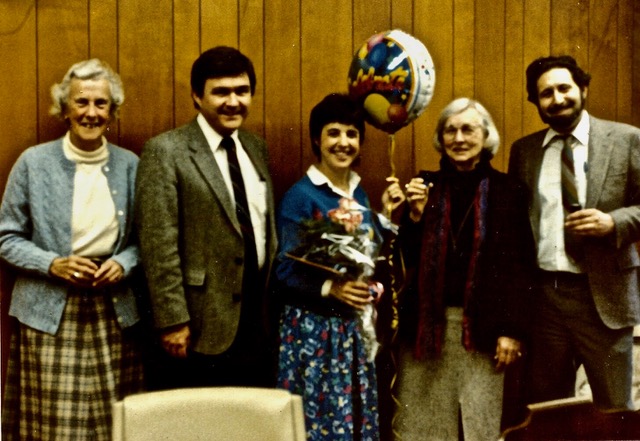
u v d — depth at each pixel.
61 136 2.93
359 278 2.49
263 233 2.68
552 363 2.81
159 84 3.01
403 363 2.72
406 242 2.72
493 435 2.62
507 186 2.64
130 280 2.66
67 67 2.93
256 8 3.09
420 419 2.70
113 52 2.97
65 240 2.58
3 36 2.87
